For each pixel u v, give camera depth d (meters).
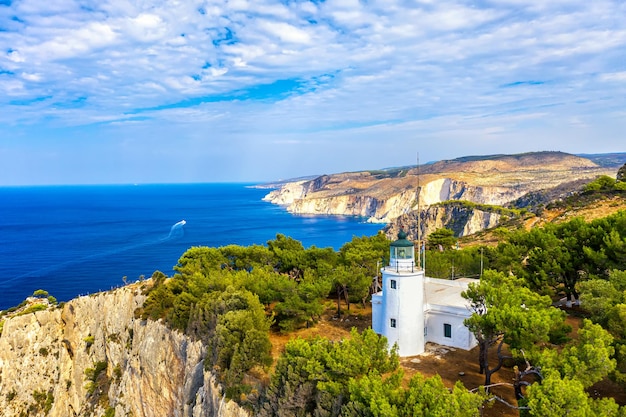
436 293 48.94
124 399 63.44
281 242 79.75
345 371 30.11
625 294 32.62
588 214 92.81
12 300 127.19
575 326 42.16
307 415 31.16
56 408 75.75
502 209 185.12
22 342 80.44
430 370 38.09
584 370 25.73
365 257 63.06
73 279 147.50
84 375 75.44
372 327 48.16
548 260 48.19
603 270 45.44
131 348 68.88
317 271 62.94
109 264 167.88
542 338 29.88
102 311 78.81
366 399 26.77
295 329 52.03
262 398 37.19
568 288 48.56
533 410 23.22
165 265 164.00
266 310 59.16
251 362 40.88
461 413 23.89
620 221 46.81
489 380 34.16
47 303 99.06
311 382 31.94
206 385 44.78
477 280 54.78
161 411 57.19
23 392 77.94
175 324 58.41
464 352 41.88
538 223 99.69
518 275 48.78
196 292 60.53
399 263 42.41
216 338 45.75
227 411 39.00
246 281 59.75
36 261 177.50
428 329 45.06
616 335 31.88
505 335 31.92
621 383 27.73
